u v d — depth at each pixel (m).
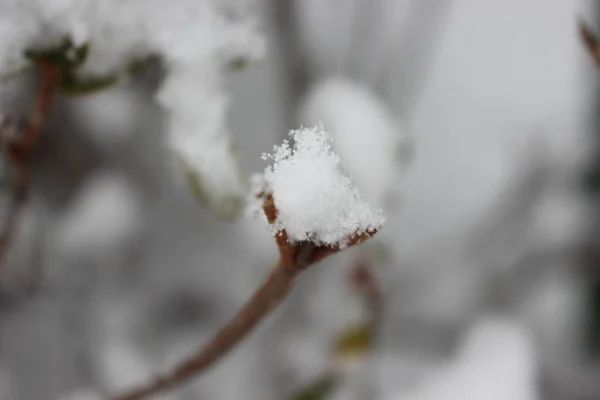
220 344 0.24
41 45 0.25
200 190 0.27
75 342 0.62
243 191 0.27
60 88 0.26
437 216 0.68
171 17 0.27
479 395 0.54
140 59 0.26
